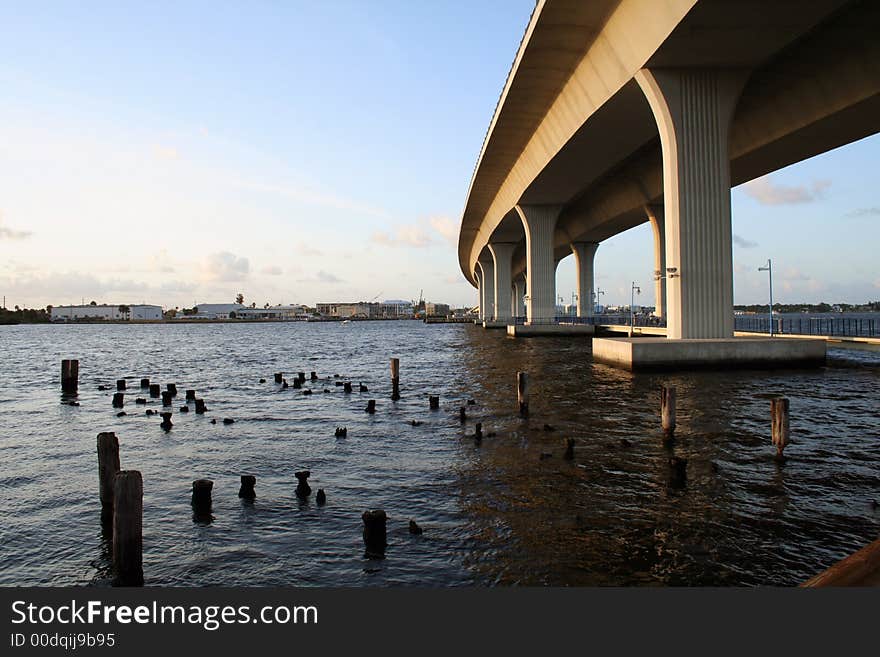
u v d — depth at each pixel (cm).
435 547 795
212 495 1087
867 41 2297
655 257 5184
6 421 1962
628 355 2545
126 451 1467
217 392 2614
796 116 2798
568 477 1090
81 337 10331
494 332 7888
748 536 802
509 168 5091
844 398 1853
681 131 2464
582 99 3033
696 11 1997
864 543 776
